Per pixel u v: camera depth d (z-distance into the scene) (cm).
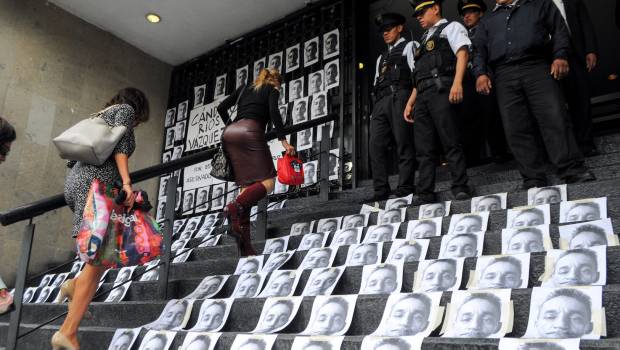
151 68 791
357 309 205
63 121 653
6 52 610
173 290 320
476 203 320
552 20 321
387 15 430
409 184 398
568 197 288
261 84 364
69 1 670
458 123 353
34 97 628
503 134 421
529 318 167
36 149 617
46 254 607
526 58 321
